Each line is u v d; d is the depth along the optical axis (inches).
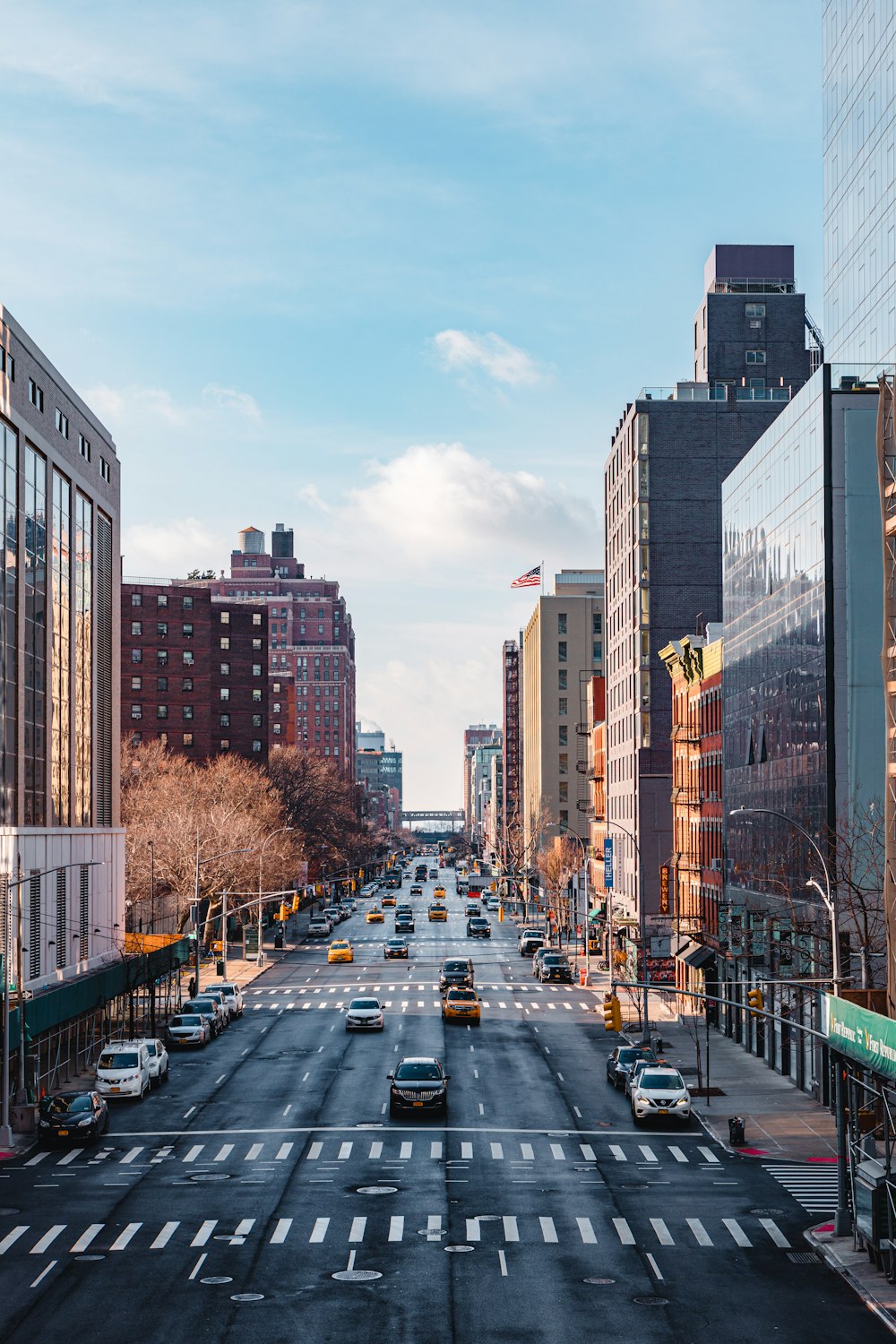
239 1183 1581.0
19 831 2269.9
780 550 2659.9
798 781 2482.8
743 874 2947.8
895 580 1866.4
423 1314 1110.4
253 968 4389.8
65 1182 1594.5
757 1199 1515.7
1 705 2252.7
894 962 1797.5
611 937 4411.9
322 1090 2230.6
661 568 4702.3
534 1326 1080.8
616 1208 1471.5
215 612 7111.2
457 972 3686.0
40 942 2396.7
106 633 3115.2
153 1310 1119.6
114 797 3159.5
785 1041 2448.3
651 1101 1950.1
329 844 7298.2
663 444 4758.9
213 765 6018.7
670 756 4576.8
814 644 2388.0
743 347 5300.2
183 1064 2529.5
